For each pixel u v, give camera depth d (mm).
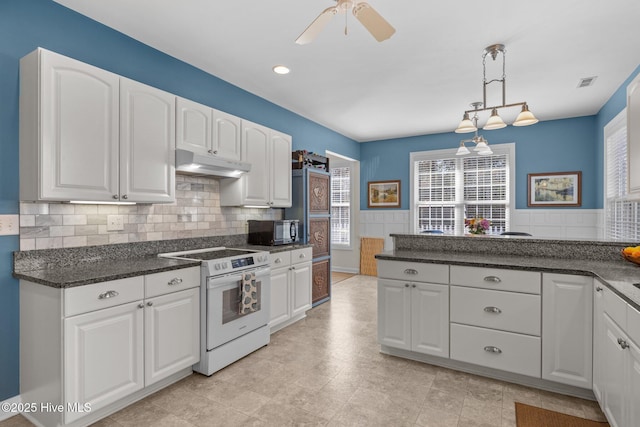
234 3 2217
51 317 1790
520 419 1956
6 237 2002
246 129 3291
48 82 1900
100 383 1881
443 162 5746
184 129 2668
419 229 5930
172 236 2969
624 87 3494
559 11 2264
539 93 3812
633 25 2422
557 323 2170
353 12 1598
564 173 4844
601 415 1989
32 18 2104
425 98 3998
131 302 2029
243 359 2760
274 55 2934
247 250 3158
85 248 2348
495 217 5344
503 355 2336
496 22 2402
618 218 3828
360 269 6395
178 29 2529
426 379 2430
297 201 4160
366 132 5676
